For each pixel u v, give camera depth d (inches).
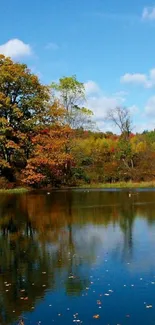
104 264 466.3
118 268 447.2
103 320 312.0
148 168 2177.7
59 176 1925.4
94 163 2207.2
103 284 393.7
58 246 572.4
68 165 1978.3
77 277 418.3
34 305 344.8
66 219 824.9
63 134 1835.6
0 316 323.6
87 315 321.7
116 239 609.9
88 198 1299.2
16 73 1611.7
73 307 338.0
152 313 321.7
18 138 1658.5
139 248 544.4
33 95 1722.4
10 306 343.6
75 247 562.6
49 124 1784.0
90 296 362.0
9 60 1665.8
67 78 1946.4
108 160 2269.9
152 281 398.6
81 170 2073.1
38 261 489.7
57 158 1729.8
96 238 621.9
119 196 1365.7
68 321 311.6
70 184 2005.4
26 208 1019.9
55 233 673.0
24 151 1713.8
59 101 1831.9
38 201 1205.7
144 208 985.5
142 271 433.7
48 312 329.7
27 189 1694.1
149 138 3110.2
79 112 2001.7
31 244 590.2
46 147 1699.1
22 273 438.6
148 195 1389.0
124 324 304.3
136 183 2033.7
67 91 1959.9
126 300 349.7
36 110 1723.7
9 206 1069.8
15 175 1718.8
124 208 995.3
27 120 1659.7
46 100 1770.4
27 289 385.4
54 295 367.2
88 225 745.6
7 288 390.0
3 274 438.0
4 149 1641.2
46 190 1706.4
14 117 1636.3
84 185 2012.8
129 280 403.5
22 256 517.7
